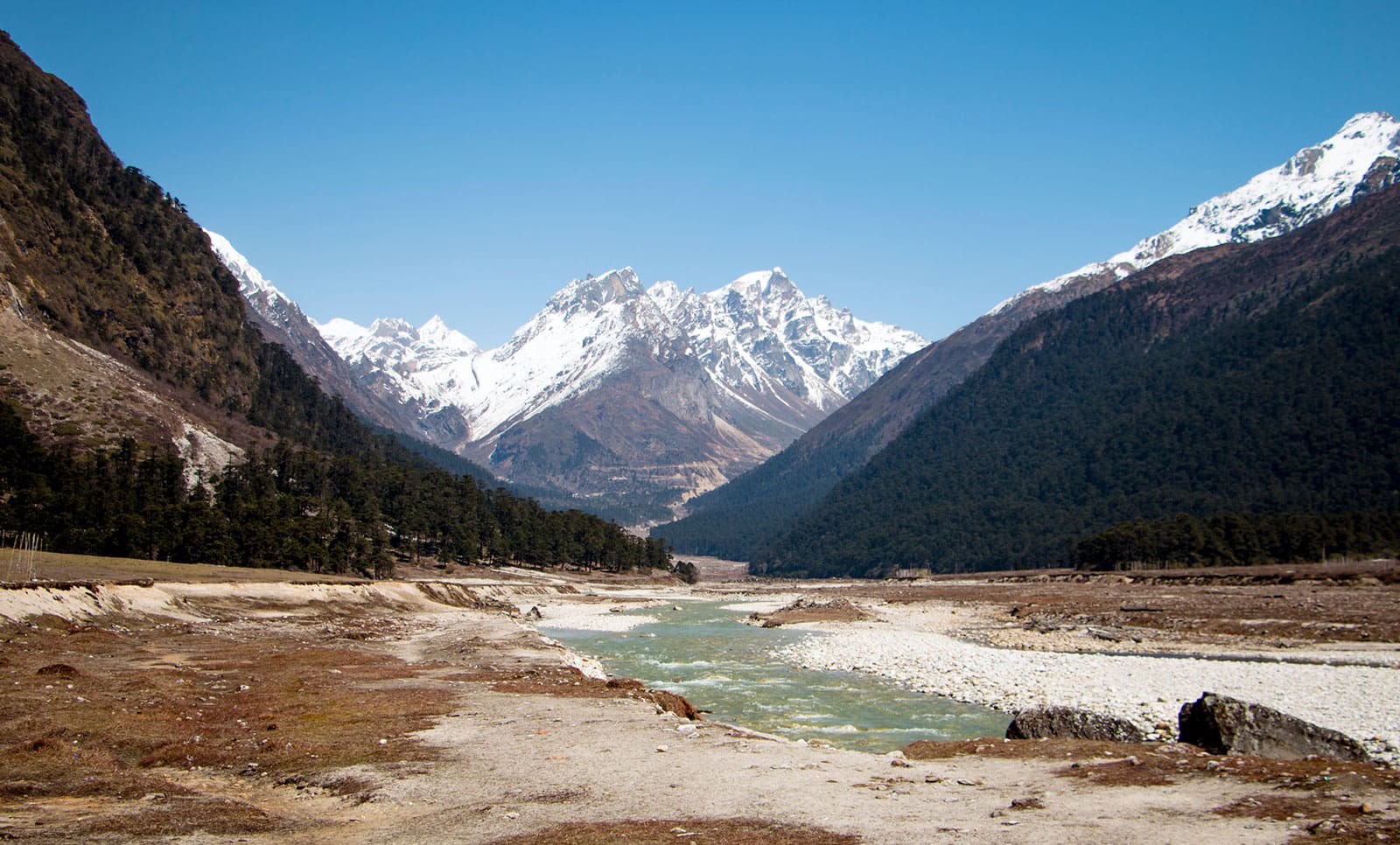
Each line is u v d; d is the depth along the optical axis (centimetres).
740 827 2111
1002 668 6394
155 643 6172
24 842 1972
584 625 11594
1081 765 2795
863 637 9431
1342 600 11388
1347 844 1805
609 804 2372
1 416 12112
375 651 6519
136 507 12444
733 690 5859
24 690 3850
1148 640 8319
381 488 18750
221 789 2666
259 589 9825
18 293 16912
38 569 8194
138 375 18275
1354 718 4281
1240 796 2292
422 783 2630
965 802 2358
